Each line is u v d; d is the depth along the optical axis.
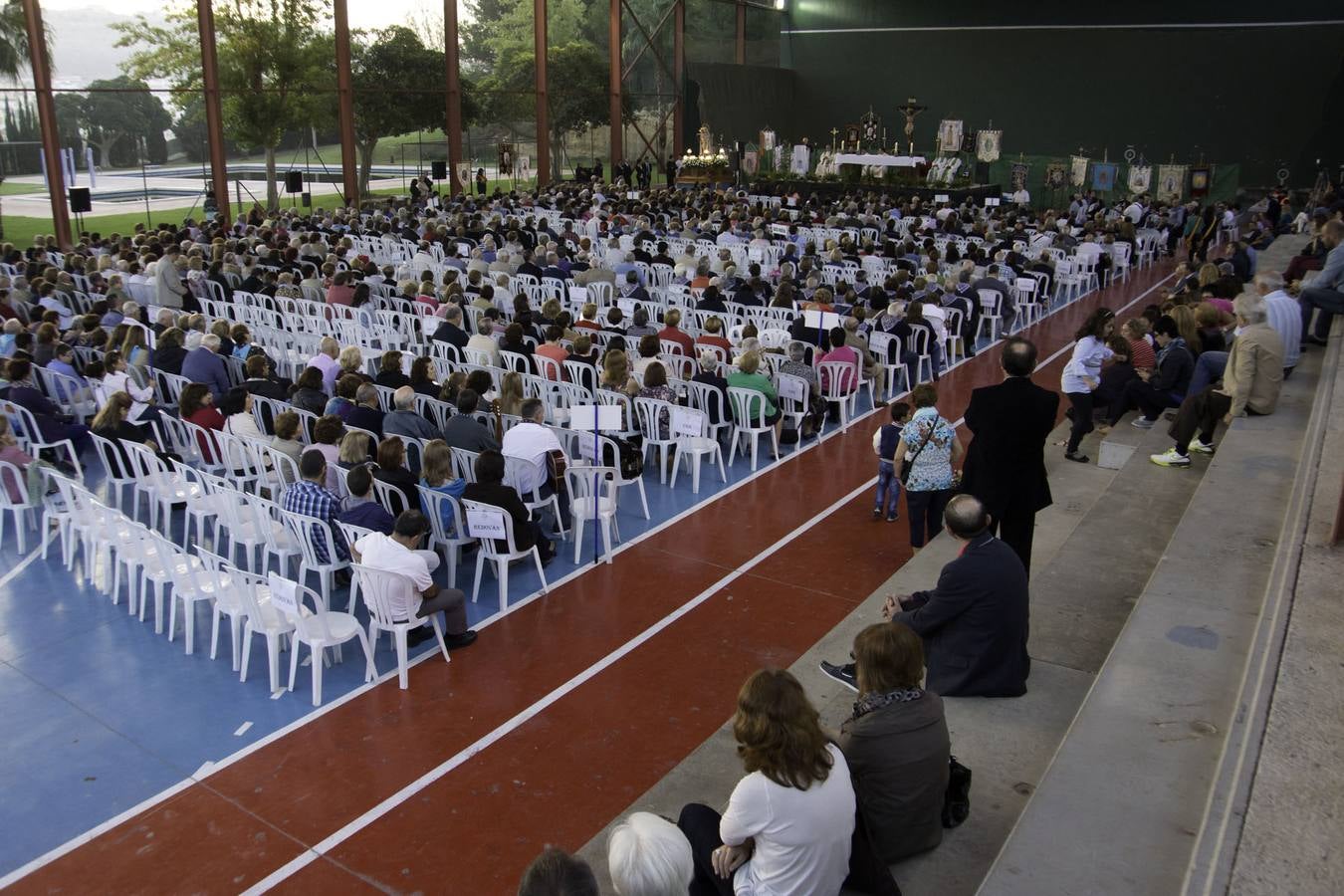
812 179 33.38
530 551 7.38
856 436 11.28
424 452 7.28
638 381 10.38
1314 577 4.71
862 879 3.67
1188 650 4.54
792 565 8.02
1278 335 7.81
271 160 26.97
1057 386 13.49
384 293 15.16
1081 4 35.44
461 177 30.20
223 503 7.61
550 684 6.28
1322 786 3.27
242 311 13.99
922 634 5.18
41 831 4.93
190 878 4.64
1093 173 33.56
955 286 14.69
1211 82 34.03
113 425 8.51
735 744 5.24
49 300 13.27
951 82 38.19
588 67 33.97
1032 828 3.51
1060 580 6.25
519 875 4.67
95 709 5.95
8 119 22.11
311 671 6.41
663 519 8.95
